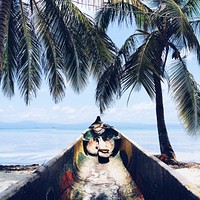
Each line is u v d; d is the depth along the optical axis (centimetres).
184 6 1280
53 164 601
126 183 814
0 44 821
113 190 768
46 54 1204
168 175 513
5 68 1187
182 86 1187
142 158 747
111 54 1145
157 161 606
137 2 1324
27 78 1237
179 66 1205
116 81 1239
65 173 740
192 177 1029
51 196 575
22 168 1314
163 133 1366
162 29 1228
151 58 1095
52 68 1231
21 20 1112
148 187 652
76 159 948
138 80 996
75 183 789
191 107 1173
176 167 1237
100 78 1255
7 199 377
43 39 1175
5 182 984
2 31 828
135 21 1379
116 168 992
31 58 1203
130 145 962
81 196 723
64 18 1052
